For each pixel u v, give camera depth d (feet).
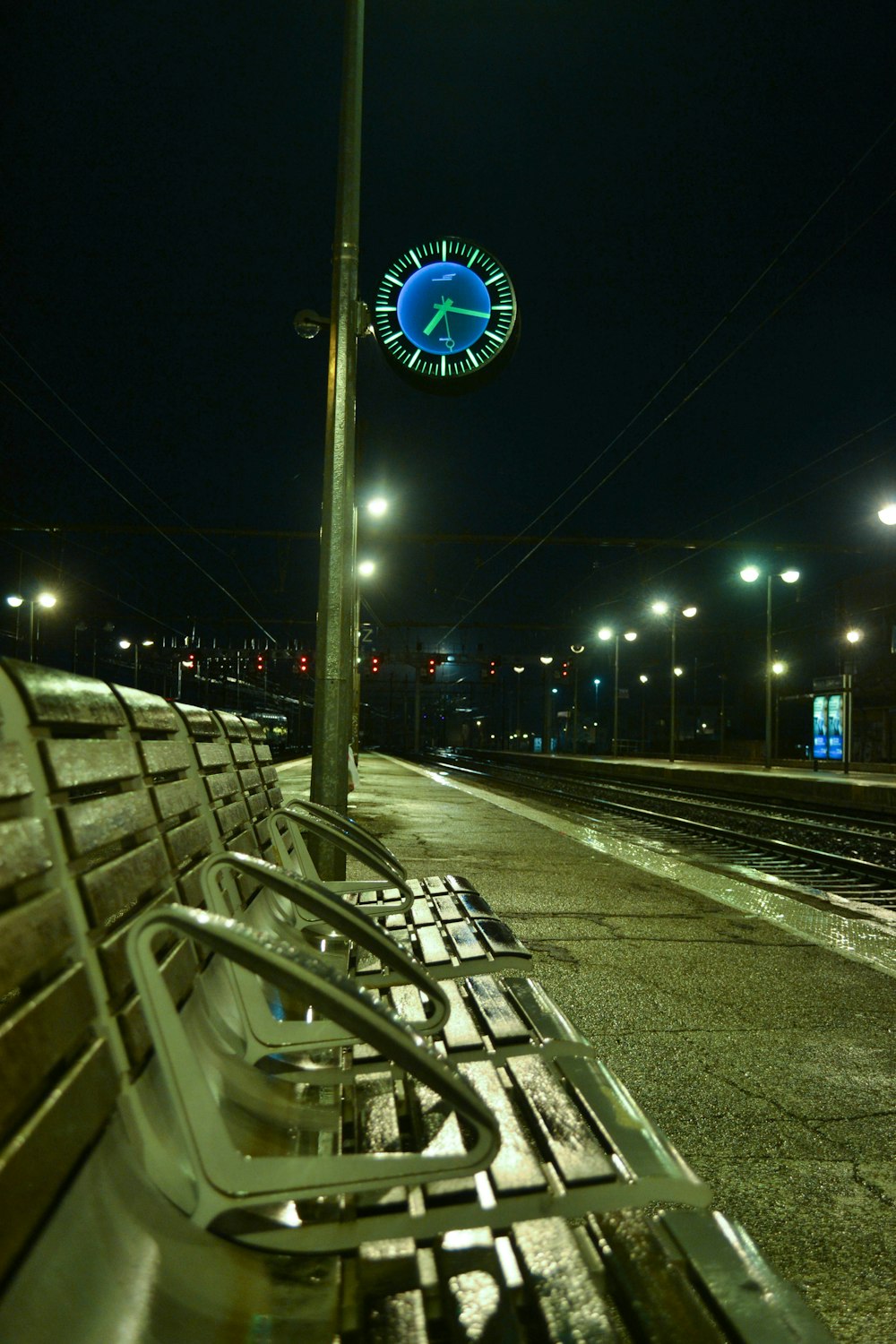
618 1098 6.95
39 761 5.16
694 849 43.04
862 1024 13.60
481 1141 5.15
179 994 6.77
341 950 12.07
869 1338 6.39
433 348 22.77
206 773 10.62
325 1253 5.19
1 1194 3.37
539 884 26.23
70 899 5.09
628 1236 5.88
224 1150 5.01
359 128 21.18
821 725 134.00
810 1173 8.90
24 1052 3.89
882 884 33.65
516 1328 4.58
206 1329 4.33
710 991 15.31
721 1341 4.67
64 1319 3.58
